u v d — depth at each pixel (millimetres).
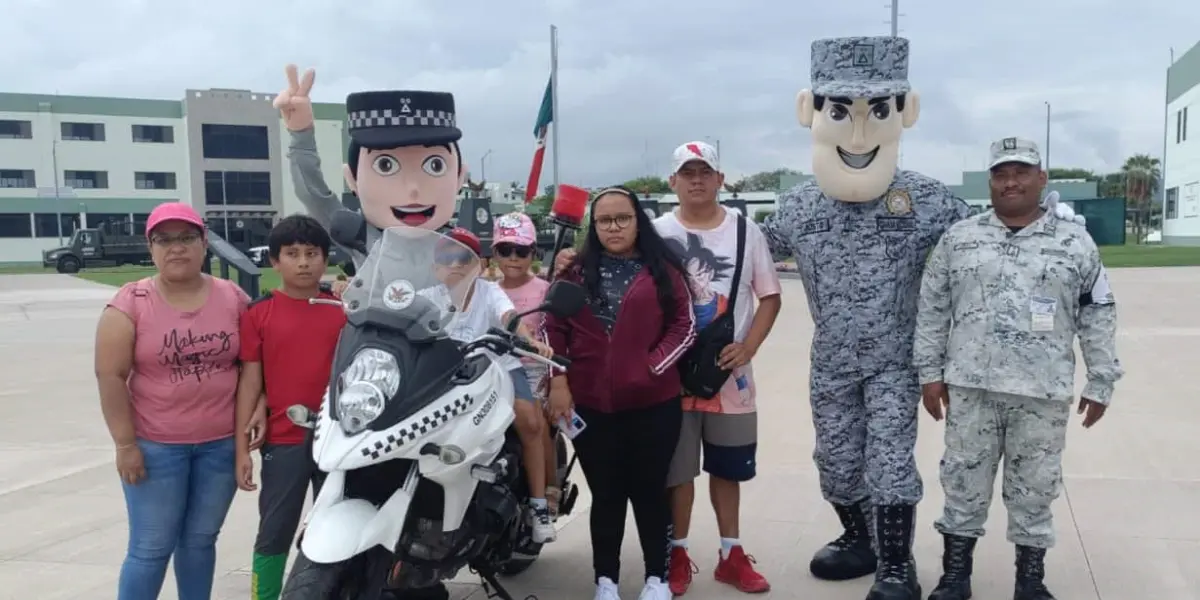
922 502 6039
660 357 4211
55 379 11594
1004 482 4352
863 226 4484
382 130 4688
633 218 4250
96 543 5582
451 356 3393
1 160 60688
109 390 3656
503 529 3900
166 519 3797
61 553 5414
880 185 4414
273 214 61500
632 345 4195
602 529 4383
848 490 4711
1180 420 7965
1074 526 5469
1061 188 58938
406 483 3355
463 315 3742
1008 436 4262
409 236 3609
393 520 3287
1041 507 4246
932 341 4328
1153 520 5547
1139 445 7203
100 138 62219
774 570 4980
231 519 6000
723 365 4414
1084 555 5035
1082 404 4223
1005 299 4113
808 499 6172
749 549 5301
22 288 29844
